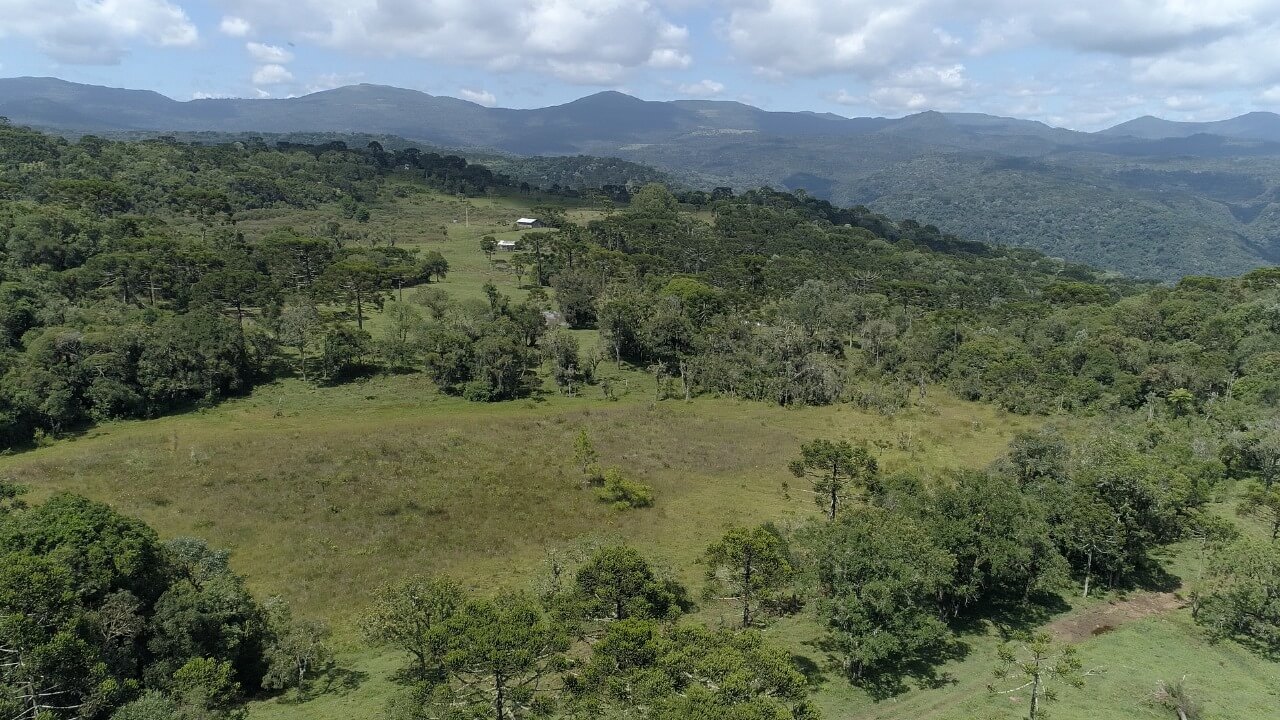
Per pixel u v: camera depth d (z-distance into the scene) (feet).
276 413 280.72
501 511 193.57
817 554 126.11
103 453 216.13
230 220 593.42
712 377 347.97
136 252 390.83
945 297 603.26
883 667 125.18
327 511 184.96
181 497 187.11
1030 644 116.98
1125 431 230.07
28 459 219.20
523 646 89.97
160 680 99.40
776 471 237.45
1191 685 118.52
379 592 127.44
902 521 135.23
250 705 109.50
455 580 155.53
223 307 368.07
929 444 266.16
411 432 248.73
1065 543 151.43
